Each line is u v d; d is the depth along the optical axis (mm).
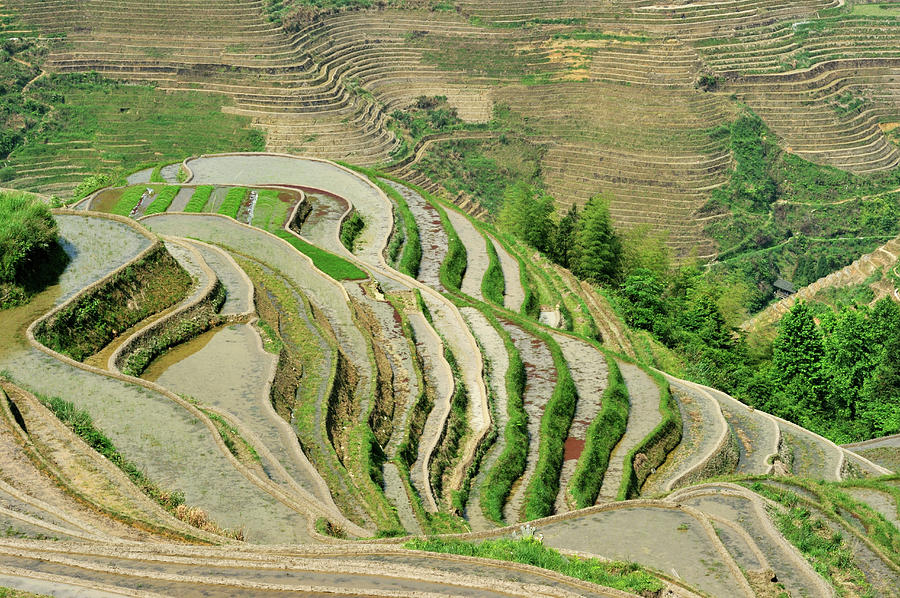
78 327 48219
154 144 153500
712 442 55062
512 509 43781
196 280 58875
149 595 24078
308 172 99438
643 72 193750
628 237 104000
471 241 88062
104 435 38125
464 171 165375
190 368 47812
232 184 91375
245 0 183000
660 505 36438
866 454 61125
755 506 36406
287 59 172375
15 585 24656
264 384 45688
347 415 46750
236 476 36062
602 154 175875
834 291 110562
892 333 75750
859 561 33438
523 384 57312
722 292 97625
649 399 59094
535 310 76188
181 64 167375
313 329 56125
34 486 32250
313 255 70875
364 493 39281
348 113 165500
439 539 30641
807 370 75875
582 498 45125
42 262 53531
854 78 198875
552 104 187125
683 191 170125
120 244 58312
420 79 190250
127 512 31312
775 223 163500
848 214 165625
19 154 146875
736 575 30250
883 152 186375
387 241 79688
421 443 46875
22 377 42844
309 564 26500
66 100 159375
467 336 62062
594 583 26531
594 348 65875
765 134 182375
